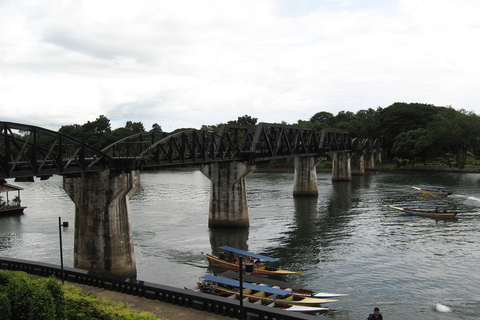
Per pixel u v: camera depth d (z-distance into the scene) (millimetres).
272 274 44062
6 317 20578
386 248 54781
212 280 38250
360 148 157625
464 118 153625
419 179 137375
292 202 94312
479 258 50094
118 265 41688
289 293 36344
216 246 55688
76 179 42156
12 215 75812
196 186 123312
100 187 41156
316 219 74125
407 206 86000
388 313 35625
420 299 38531
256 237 60938
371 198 98438
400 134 178500
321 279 43531
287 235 62188
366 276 44344
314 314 35094
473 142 152750
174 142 51094
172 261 49000
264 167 192500
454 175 146500
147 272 45094
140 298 29359
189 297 27656
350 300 38219
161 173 177375
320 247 55500
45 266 34031
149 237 60156
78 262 42312
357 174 163625
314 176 103812
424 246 55562
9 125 30578
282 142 84375
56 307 21875
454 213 73000
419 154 171250
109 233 41250
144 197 99500
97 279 31688
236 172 65500
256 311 25516
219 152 60688
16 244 56000
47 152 34750
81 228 42188
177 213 78188
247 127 71875
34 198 96438
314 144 102062
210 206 66812
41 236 60125
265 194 108000
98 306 23562
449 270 46000
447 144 157125
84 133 185500
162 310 27234
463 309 36469
